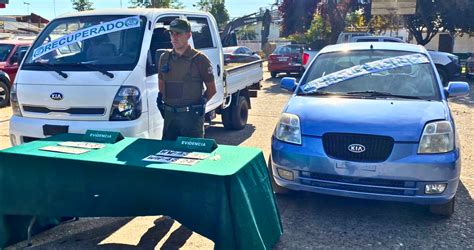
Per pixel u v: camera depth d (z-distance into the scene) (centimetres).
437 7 2234
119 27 511
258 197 329
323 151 404
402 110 423
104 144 380
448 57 1532
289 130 431
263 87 1539
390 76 500
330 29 2405
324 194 437
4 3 1384
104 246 372
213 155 342
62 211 350
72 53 512
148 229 405
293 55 1872
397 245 370
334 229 401
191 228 309
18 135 491
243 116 839
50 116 475
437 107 432
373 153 390
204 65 404
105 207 338
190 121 411
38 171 349
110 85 459
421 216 426
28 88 483
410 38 2769
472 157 630
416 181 381
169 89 408
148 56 493
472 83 1611
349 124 404
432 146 387
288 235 389
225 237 292
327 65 543
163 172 308
